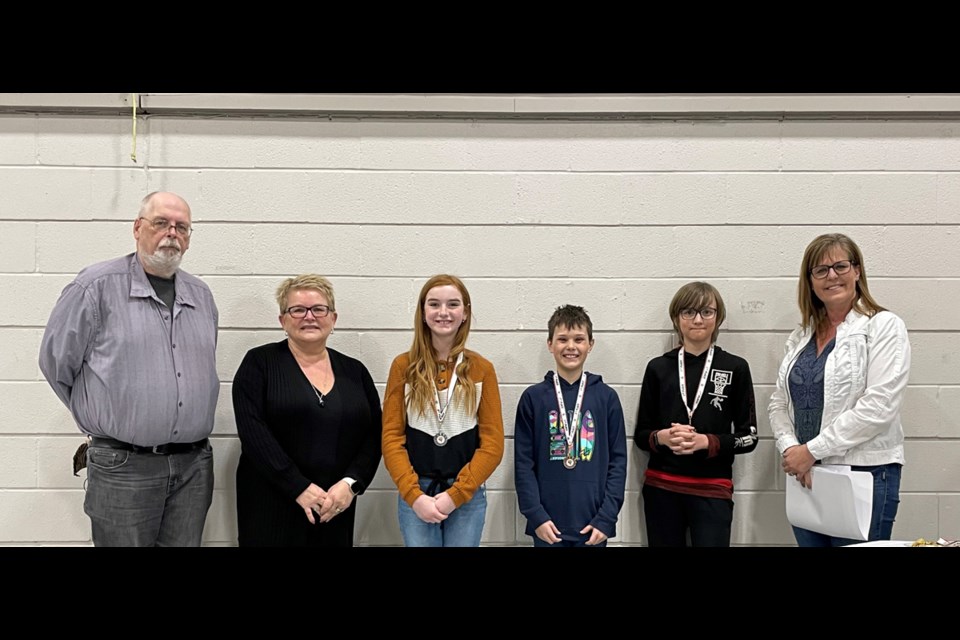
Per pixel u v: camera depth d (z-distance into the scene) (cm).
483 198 299
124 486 247
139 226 250
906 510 298
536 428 274
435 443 261
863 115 300
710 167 301
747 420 276
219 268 296
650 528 284
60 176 292
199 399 254
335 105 296
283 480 249
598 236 300
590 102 298
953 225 300
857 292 261
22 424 291
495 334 300
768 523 299
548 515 266
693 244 301
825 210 301
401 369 268
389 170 299
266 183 297
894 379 246
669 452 279
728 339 300
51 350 244
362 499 297
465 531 263
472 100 297
